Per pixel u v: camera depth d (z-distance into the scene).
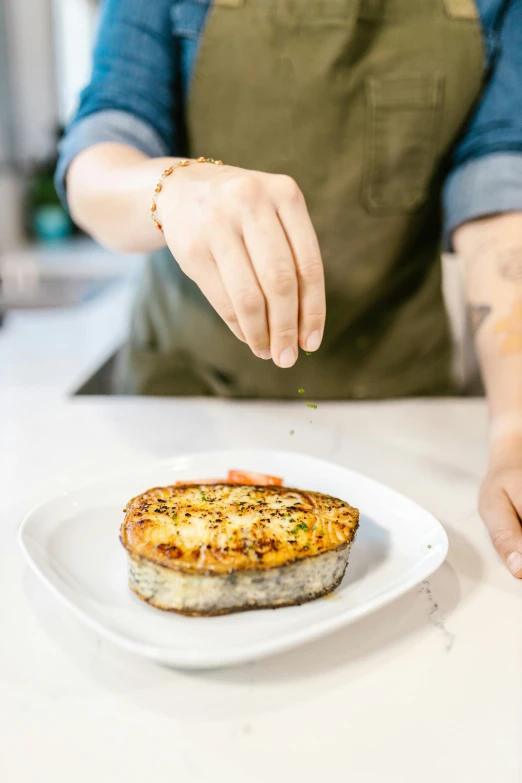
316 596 0.53
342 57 1.01
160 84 1.03
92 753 0.40
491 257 0.94
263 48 1.02
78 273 2.62
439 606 0.55
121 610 0.51
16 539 0.65
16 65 3.07
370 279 1.15
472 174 1.00
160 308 1.25
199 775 0.39
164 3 1.01
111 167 0.84
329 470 0.71
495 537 0.63
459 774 0.39
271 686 0.46
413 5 1.01
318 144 1.07
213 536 0.51
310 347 0.60
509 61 1.01
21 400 1.07
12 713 0.43
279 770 0.39
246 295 0.56
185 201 0.60
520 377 0.81
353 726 0.43
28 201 3.22
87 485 0.66
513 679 0.47
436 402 1.08
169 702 0.44
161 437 0.92
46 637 0.51
